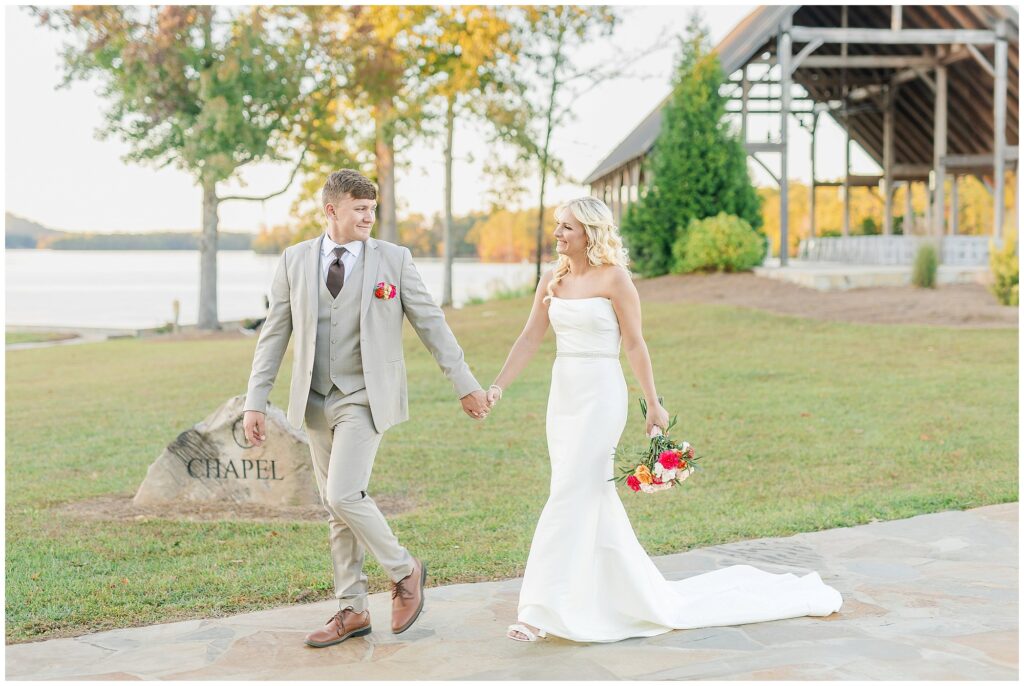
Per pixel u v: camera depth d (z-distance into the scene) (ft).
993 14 70.69
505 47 79.10
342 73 78.84
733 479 24.08
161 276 165.48
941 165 77.51
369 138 84.02
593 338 13.70
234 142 75.51
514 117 78.18
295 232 89.30
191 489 21.99
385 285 13.33
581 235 13.89
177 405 37.42
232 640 13.32
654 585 13.73
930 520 19.29
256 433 13.51
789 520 19.76
